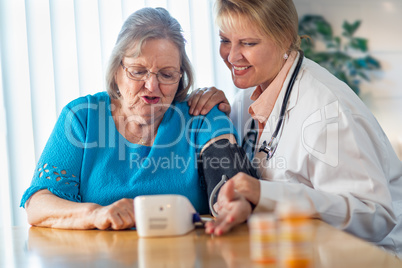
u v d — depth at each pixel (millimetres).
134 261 791
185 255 812
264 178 1391
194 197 1352
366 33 3107
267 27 1387
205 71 2660
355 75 3098
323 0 3072
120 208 1087
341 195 1182
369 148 1260
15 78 2449
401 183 1440
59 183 1311
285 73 1449
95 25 2506
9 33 2455
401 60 3131
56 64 2471
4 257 884
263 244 735
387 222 1200
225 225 970
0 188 2416
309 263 697
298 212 702
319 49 3066
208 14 2664
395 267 688
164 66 1317
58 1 2480
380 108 3111
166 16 1368
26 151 2439
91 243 966
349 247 810
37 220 1236
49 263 813
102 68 2504
